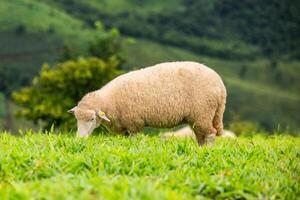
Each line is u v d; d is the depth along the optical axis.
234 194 8.21
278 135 15.17
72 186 7.62
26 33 193.00
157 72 12.48
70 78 36.94
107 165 9.00
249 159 10.30
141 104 12.38
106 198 7.05
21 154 9.42
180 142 11.12
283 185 8.67
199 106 12.31
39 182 8.13
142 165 9.16
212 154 10.32
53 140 10.77
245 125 40.97
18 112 38.28
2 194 7.20
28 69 150.25
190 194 7.90
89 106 12.63
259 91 195.25
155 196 7.02
